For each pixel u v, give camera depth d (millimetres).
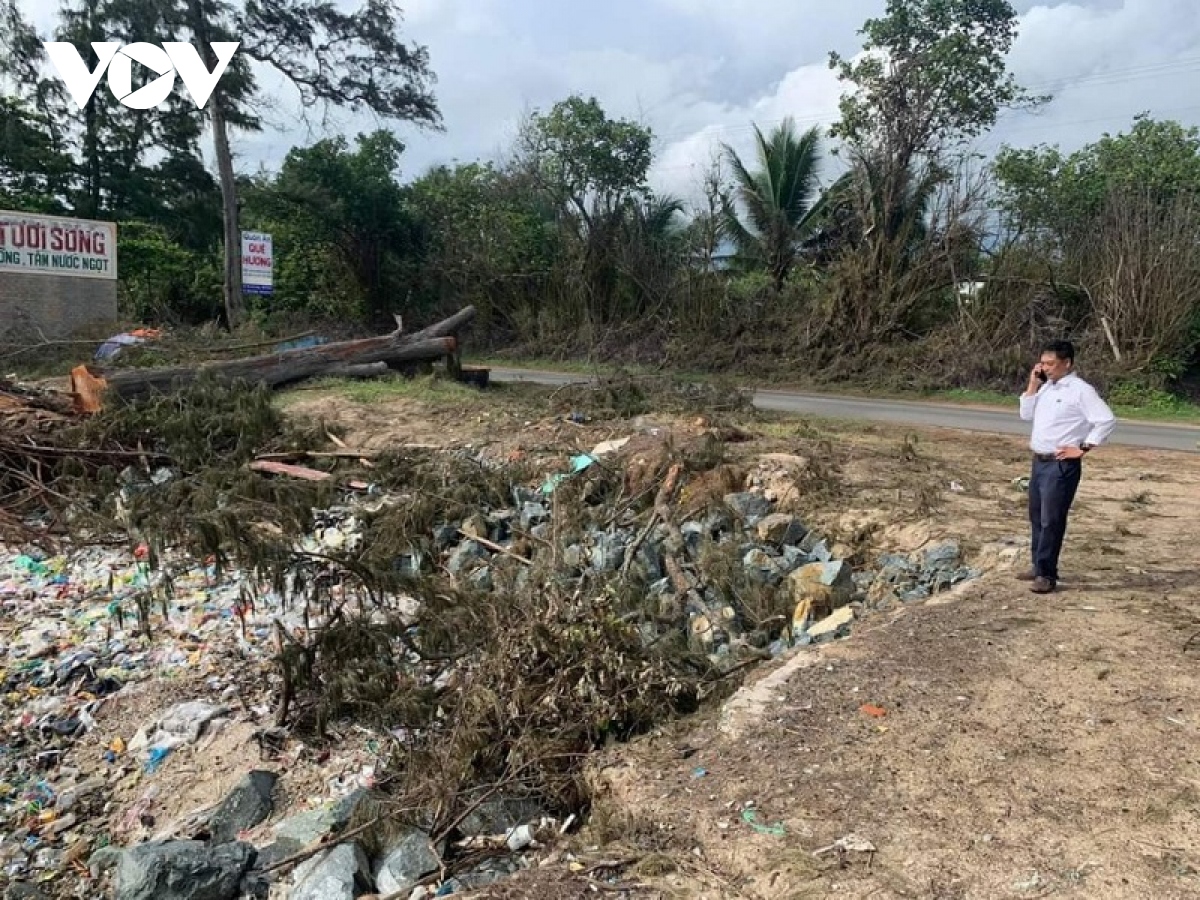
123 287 28297
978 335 22766
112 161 32688
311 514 8945
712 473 9188
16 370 18656
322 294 33594
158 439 11539
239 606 7027
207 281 30453
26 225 20750
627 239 30859
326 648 5586
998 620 5668
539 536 8469
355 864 3820
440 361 17578
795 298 27266
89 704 5840
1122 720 4289
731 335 27312
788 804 3744
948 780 3842
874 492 9008
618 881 3375
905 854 3352
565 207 32656
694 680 5156
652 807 3846
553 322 31172
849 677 4910
